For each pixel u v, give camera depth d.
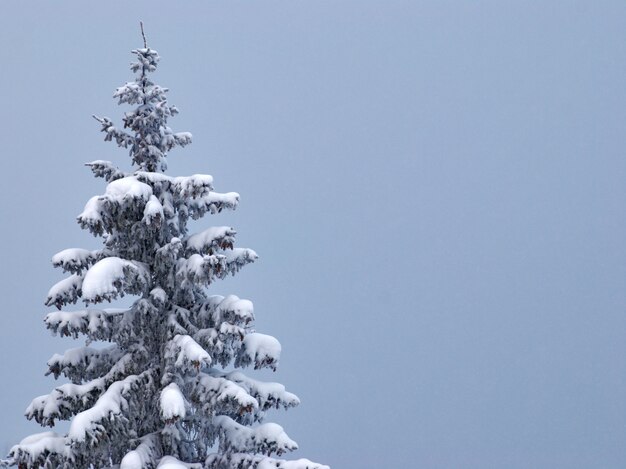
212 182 26.45
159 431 27.27
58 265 26.47
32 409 25.95
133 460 24.31
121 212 26.45
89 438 23.78
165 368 26.53
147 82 28.70
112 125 28.31
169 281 27.23
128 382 25.81
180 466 24.72
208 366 27.91
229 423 27.38
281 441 26.84
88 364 27.36
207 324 27.70
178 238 26.58
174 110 28.86
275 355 27.83
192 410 27.50
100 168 27.97
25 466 24.08
